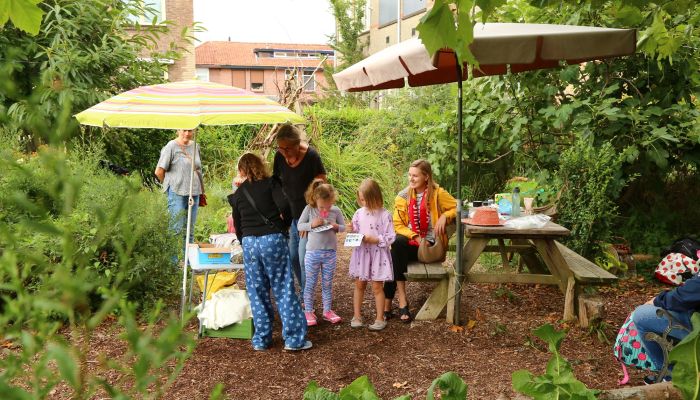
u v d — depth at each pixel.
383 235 5.17
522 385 1.75
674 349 1.54
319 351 4.76
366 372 4.34
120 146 9.78
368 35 27.92
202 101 4.63
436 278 5.32
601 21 6.88
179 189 7.06
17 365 0.77
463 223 5.63
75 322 0.83
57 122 0.77
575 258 5.85
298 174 5.67
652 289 6.49
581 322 5.15
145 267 5.34
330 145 11.39
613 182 6.50
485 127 7.73
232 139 11.84
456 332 5.14
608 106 6.72
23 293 0.78
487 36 4.33
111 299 0.82
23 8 2.32
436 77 6.70
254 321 4.78
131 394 0.88
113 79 9.62
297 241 5.80
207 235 8.40
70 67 8.23
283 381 4.19
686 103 7.05
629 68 7.18
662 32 4.46
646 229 7.51
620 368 4.34
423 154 10.65
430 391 1.63
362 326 5.36
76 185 0.78
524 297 6.20
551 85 7.23
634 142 6.79
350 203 10.62
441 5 2.08
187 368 4.36
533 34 4.37
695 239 6.90
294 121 4.76
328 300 5.54
